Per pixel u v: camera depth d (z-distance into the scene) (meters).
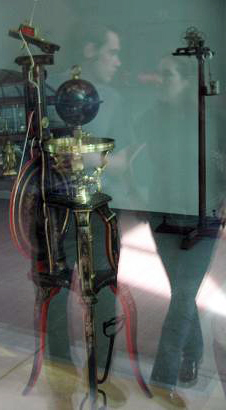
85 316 1.62
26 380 1.85
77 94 1.56
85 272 1.55
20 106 1.70
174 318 1.99
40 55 1.59
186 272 2.14
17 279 2.16
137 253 2.29
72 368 1.83
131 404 1.73
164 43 2.74
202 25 2.95
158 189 2.85
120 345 1.82
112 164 2.15
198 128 3.22
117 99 2.24
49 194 1.56
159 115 2.89
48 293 1.74
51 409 1.69
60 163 1.52
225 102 3.22
